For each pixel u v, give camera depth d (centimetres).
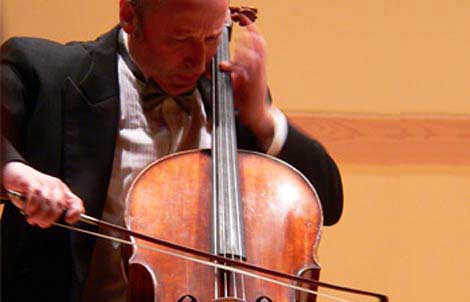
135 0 474
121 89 489
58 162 473
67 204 428
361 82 771
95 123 479
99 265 473
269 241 465
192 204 472
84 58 490
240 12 527
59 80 481
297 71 767
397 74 774
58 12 730
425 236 759
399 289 751
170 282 439
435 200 762
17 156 439
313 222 476
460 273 756
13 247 472
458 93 775
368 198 759
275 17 768
